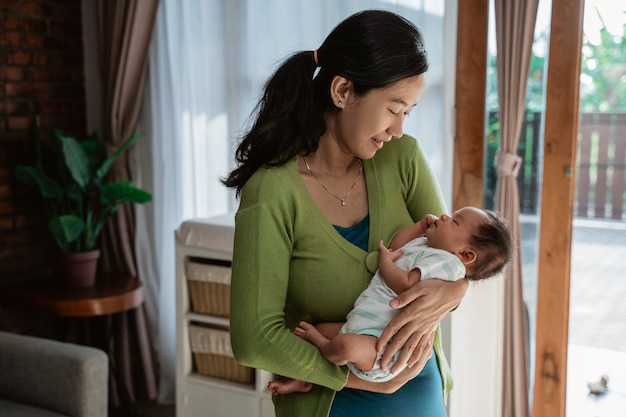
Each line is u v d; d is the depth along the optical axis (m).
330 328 1.29
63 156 3.12
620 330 4.00
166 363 3.47
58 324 3.58
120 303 3.09
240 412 2.59
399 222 1.38
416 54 1.19
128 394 3.45
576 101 2.40
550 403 2.55
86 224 3.29
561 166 2.43
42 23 3.40
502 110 2.48
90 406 2.48
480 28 2.50
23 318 3.42
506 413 2.62
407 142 1.43
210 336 2.64
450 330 2.26
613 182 5.58
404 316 1.23
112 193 3.13
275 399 1.40
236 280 1.23
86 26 3.58
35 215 3.44
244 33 3.11
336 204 1.34
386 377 1.25
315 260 1.28
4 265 3.31
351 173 1.37
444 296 1.26
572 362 3.62
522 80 2.44
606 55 3.19
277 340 1.19
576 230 5.72
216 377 2.68
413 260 1.31
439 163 2.71
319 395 1.30
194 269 2.63
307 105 1.29
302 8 2.90
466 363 2.44
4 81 3.24
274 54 2.99
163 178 3.39
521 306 2.55
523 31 2.42
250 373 2.61
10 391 2.60
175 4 3.27
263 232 1.23
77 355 2.49
